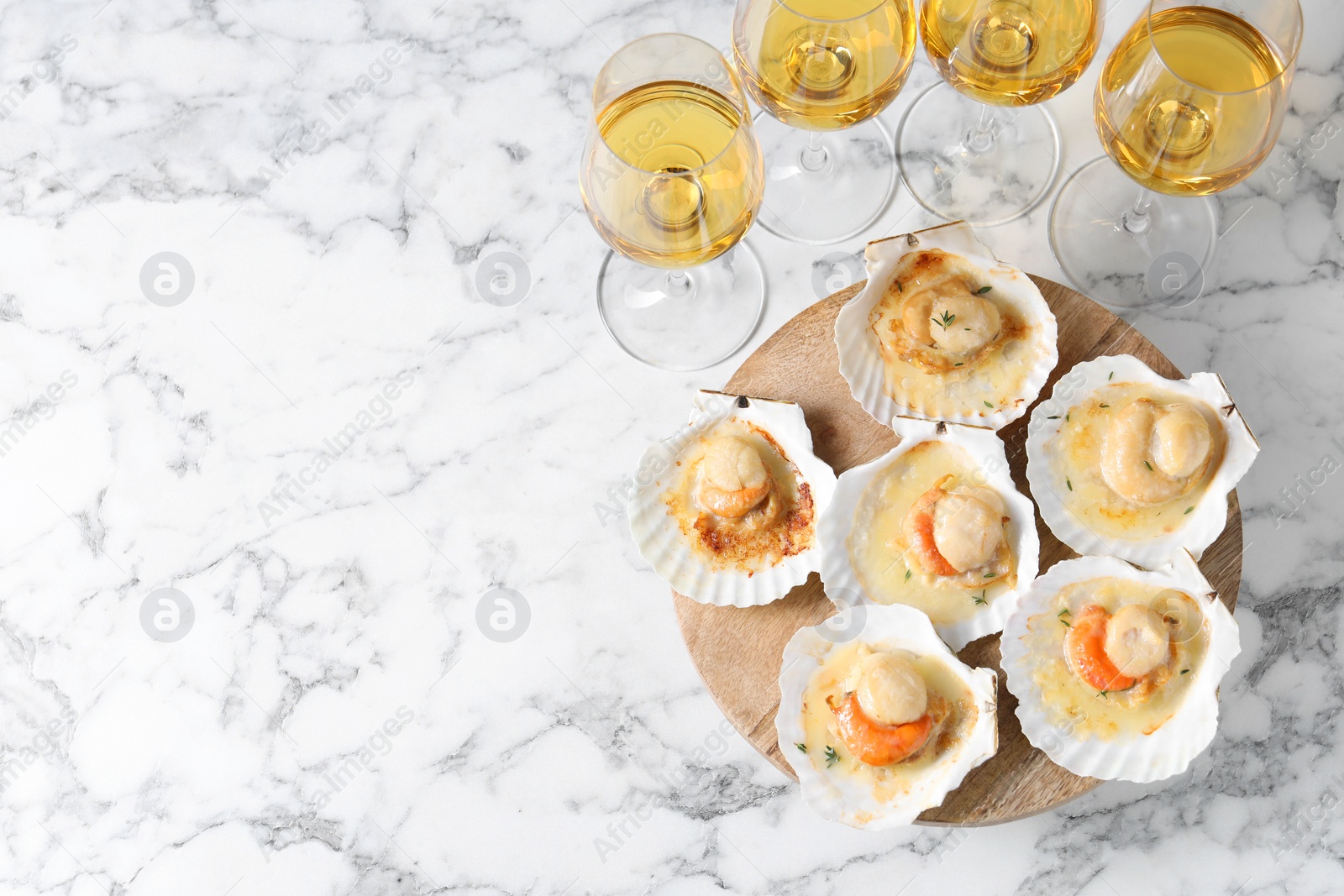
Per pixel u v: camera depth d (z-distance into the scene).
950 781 1.47
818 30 1.47
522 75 1.94
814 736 1.53
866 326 1.63
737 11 1.53
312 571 1.87
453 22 1.96
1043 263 1.80
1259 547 1.74
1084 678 1.49
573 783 1.79
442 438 1.88
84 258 1.97
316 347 1.92
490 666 1.82
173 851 1.82
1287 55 1.43
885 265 1.61
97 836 1.84
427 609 1.84
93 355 1.95
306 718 1.83
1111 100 1.44
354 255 1.93
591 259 1.89
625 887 1.76
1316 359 1.75
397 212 1.93
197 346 1.93
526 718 1.80
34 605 1.90
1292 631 1.72
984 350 1.59
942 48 1.47
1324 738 1.70
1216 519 1.50
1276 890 1.68
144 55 2.00
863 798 1.51
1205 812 1.70
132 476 1.92
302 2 1.99
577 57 1.94
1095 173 1.82
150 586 1.89
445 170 1.93
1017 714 1.49
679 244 1.42
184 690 1.86
